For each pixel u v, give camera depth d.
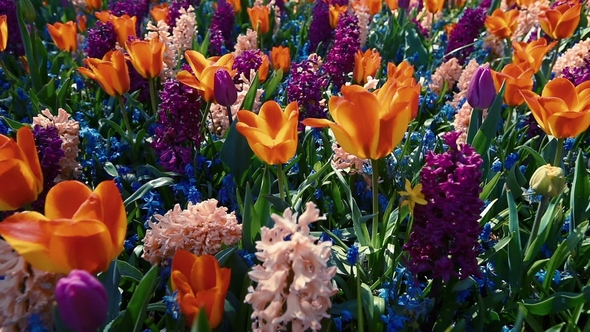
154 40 3.24
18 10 3.98
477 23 4.90
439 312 2.10
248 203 2.06
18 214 1.42
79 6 7.16
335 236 2.29
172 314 1.72
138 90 3.75
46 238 1.41
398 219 2.25
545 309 1.94
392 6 6.55
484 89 2.72
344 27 4.01
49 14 6.57
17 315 1.59
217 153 3.12
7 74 4.34
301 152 2.99
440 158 1.74
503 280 2.23
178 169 2.90
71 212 1.53
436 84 4.27
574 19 3.95
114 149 3.22
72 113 3.80
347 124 1.88
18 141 1.80
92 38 4.12
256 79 3.12
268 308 1.45
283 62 4.27
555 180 2.02
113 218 1.52
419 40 5.25
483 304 1.96
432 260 1.84
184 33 4.79
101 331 1.76
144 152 3.25
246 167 2.80
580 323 2.14
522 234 2.49
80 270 1.33
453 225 1.72
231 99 2.76
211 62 2.93
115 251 1.55
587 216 2.43
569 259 2.24
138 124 3.74
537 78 4.41
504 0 6.74
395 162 2.73
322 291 1.43
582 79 3.22
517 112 3.72
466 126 3.30
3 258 1.59
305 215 1.44
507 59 5.04
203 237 2.14
